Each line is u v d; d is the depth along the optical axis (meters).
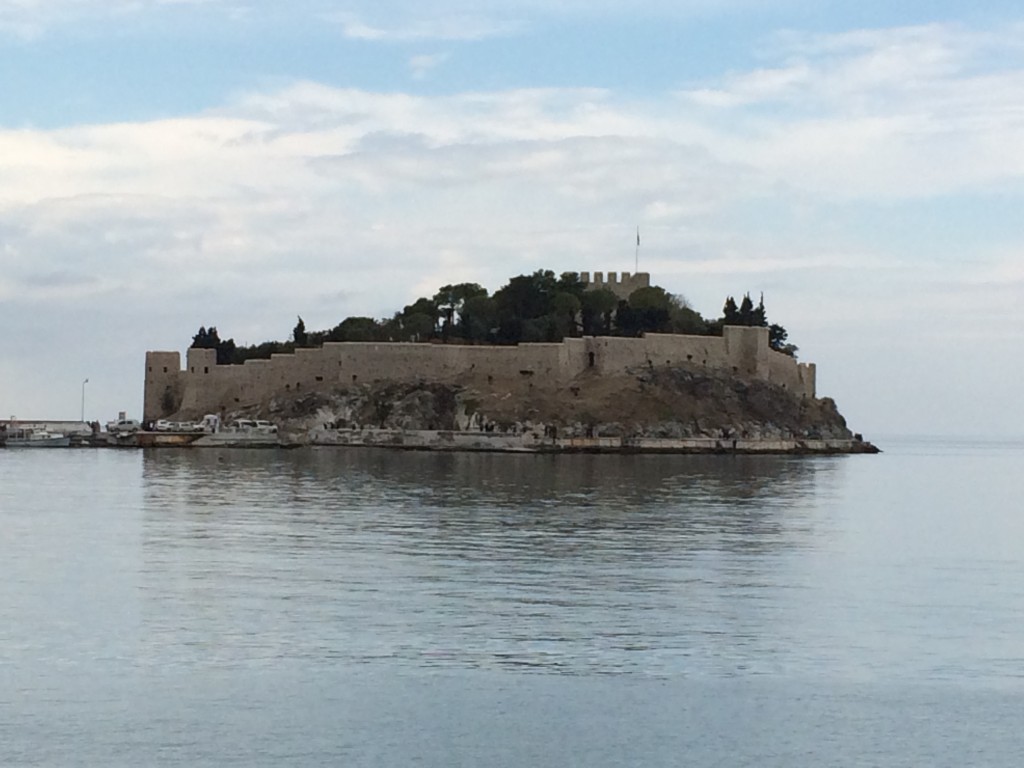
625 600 64.06
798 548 84.69
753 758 42.91
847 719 46.44
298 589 66.06
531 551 80.06
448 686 49.28
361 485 132.25
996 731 45.47
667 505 112.50
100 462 177.12
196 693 48.28
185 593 64.81
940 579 73.25
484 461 181.88
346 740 43.91
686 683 50.06
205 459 184.25
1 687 48.78
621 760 42.62
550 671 51.25
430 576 70.25
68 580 68.44
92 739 43.78
